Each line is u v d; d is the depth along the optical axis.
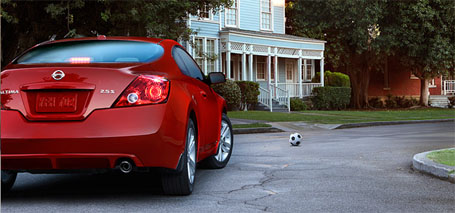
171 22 13.49
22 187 5.86
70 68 4.65
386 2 33.84
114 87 4.61
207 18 27.12
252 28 30.81
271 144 11.46
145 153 4.57
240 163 8.05
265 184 6.05
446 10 33.75
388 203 4.96
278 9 32.94
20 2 11.83
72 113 4.56
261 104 28.91
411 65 36.72
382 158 8.59
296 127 18.11
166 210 4.64
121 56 5.17
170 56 5.54
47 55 5.22
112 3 11.97
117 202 4.98
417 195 5.37
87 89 4.57
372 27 34.97
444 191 5.59
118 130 4.51
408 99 40.38
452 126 18.86
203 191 5.59
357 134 14.88
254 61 31.23
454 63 34.81
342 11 34.06
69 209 4.67
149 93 4.66
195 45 16.81
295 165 7.78
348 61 36.28
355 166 7.62
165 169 4.74
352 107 38.09
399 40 34.50
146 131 4.54
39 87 4.57
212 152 6.69
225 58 28.73
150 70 4.91
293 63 34.34
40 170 4.67
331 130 17.05
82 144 4.47
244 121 19.27
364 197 5.26
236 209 4.69
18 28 12.81
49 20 12.60
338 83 34.50
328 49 35.59
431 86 41.59
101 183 6.13
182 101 5.02
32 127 4.52
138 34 13.08
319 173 6.93
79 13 12.62
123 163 4.61
